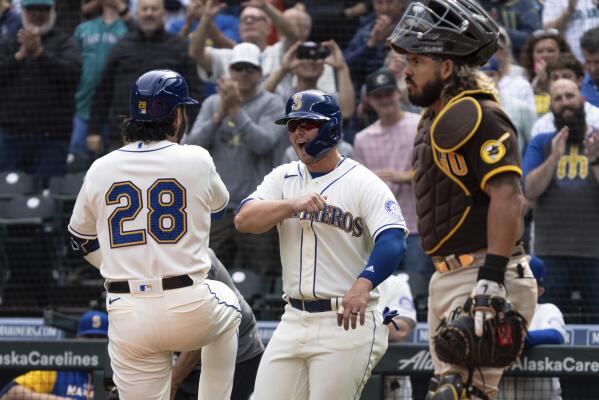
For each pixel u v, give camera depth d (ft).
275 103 96.32
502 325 45.42
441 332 46.16
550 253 88.17
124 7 108.88
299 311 51.62
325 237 51.16
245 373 62.95
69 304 96.12
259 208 50.52
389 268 48.91
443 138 47.19
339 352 50.52
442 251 49.11
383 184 51.24
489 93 48.08
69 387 77.46
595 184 87.81
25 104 103.30
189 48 102.06
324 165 51.93
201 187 50.37
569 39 102.89
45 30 104.32
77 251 53.42
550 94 92.32
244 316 62.39
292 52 98.84
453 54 48.26
